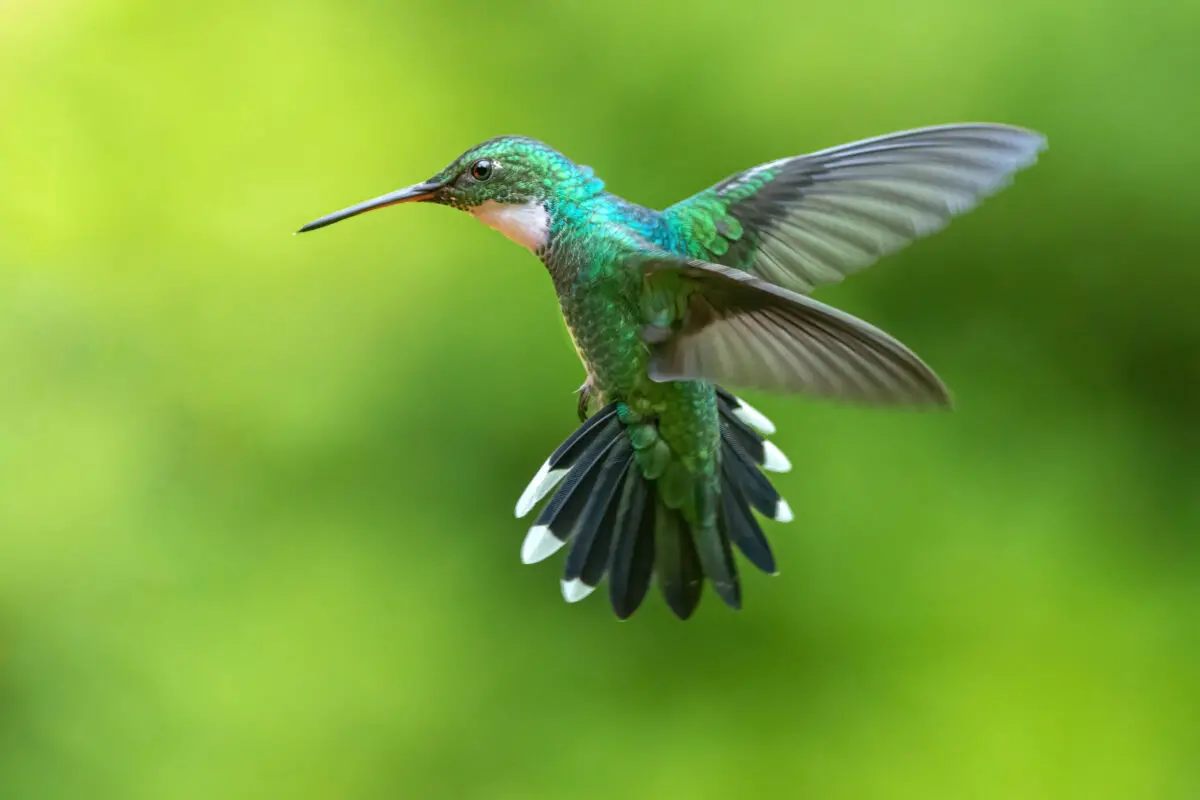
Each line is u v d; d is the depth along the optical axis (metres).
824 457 2.14
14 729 2.14
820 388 1.88
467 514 2.16
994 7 2.15
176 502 2.18
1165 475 2.15
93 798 2.13
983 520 2.14
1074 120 2.15
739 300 1.90
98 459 2.19
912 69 2.15
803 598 2.13
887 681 2.13
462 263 2.18
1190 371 2.16
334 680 2.14
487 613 2.15
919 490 2.14
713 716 2.14
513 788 2.14
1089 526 2.14
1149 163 2.15
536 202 1.93
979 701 2.12
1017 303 2.16
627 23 2.20
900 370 1.88
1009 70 2.15
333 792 2.14
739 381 1.89
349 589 2.15
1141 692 2.12
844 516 2.14
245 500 2.17
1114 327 2.16
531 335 2.16
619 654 2.14
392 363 2.17
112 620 2.15
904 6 2.15
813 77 2.15
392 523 2.16
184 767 2.14
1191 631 2.13
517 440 2.16
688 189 2.16
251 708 2.14
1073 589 2.13
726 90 2.16
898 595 2.13
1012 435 2.15
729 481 1.95
